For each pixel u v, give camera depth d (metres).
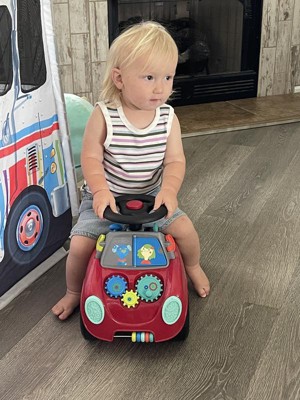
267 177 2.24
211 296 1.50
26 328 1.38
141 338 1.25
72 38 2.71
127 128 1.36
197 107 3.13
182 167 1.41
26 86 1.41
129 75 1.28
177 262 1.29
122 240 1.28
